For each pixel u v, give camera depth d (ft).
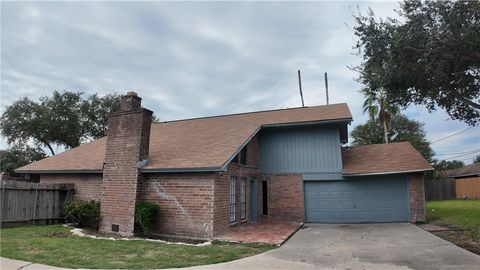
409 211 48.80
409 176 49.55
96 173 45.88
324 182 52.06
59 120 106.42
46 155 113.39
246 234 36.78
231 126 53.16
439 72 32.89
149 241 32.71
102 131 116.06
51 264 22.18
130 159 38.99
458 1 31.71
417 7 34.14
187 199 36.58
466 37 30.86
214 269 22.20
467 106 41.06
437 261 24.53
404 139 120.98
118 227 37.73
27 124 102.58
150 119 40.88
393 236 36.42
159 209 37.65
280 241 32.71
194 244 32.30
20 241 30.07
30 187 42.63
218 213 36.27
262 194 53.52
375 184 50.60
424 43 33.71
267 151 54.34
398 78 37.58
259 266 23.30
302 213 51.11
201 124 58.75
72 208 42.80
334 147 51.52
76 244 29.43
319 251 28.71
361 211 50.37
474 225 42.34
